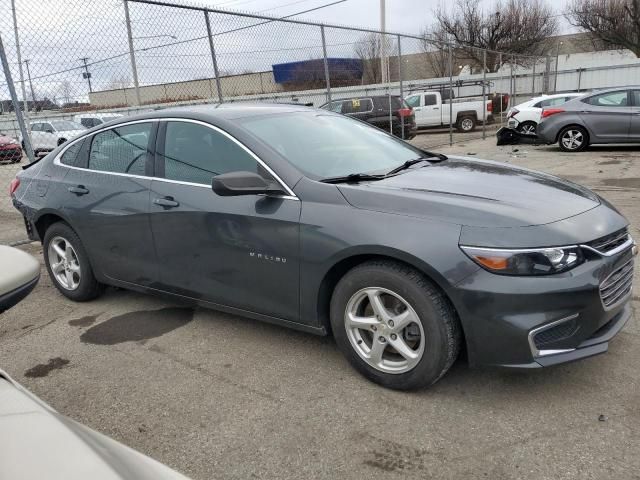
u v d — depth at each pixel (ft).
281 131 11.58
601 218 9.30
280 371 10.53
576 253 8.45
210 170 11.31
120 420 9.27
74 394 10.19
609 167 33.68
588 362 10.14
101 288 14.75
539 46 114.42
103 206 13.00
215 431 8.79
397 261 9.11
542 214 8.86
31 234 15.51
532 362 8.41
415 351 9.18
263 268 10.44
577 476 7.31
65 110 32.22
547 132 43.37
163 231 11.87
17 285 5.58
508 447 7.97
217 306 11.66
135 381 10.52
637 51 109.19
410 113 52.65
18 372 11.18
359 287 9.45
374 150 12.34
